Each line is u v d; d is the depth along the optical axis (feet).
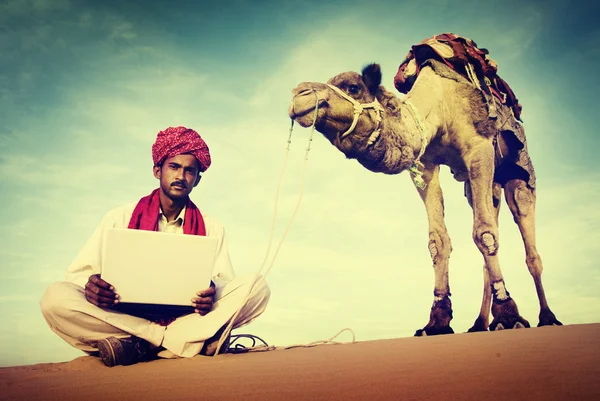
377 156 18.44
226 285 12.41
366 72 18.71
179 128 13.44
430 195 21.94
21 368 11.35
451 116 21.49
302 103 17.67
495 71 23.02
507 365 8.18
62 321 11.15
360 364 9.19
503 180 23.90
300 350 12.67
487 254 20.63
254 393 6.98
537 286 22.72
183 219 13.56
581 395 6.10
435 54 22.56
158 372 9.22
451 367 8.27
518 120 23.89
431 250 21.48
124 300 11.00
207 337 11.48
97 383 8.27
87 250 12.42
